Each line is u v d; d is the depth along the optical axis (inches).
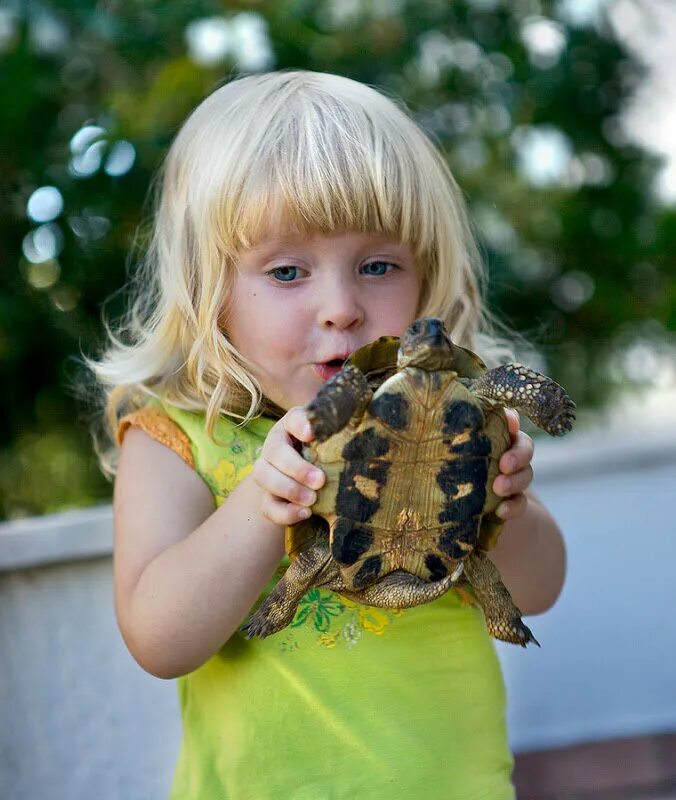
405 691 34.0
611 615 54.2
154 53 59.1
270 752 33.5
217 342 34.9
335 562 31.2
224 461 35.4
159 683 44.3
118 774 43.8
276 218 34.1
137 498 35.1
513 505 32.1
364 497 30.8
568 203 68.6
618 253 68.4
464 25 65.8
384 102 37.1
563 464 54.0
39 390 59.4
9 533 42.7
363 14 65.0
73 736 43.6
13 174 57.0
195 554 33.2
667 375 73.2
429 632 34.6
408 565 31.3
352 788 33.2
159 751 44.1
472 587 32.5
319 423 30.2
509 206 69.0
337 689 33.8
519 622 32.2
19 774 43.1
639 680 53.9
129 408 38.5
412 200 35.2
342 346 34.1
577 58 66.1
